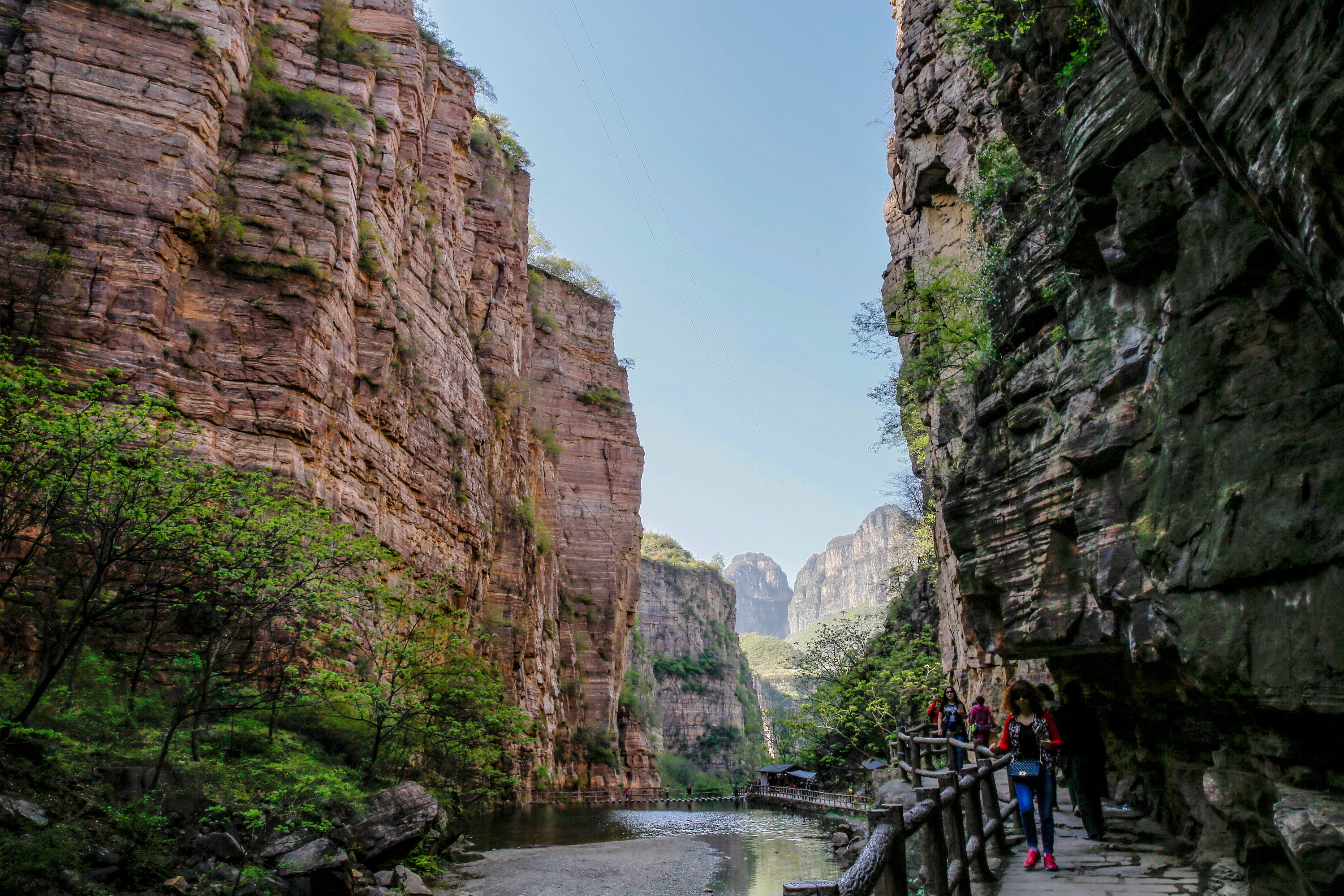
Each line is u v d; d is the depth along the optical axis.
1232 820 6.56
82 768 11.33
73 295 21.30
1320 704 4.93
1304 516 5.15
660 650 133.88
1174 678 8.05
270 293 25.00
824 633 45.12
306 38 32.53
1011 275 12.62
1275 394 5.67
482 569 40.09
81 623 12.19
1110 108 8.14
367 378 29.45
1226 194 6.20
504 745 32.53
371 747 19.75
